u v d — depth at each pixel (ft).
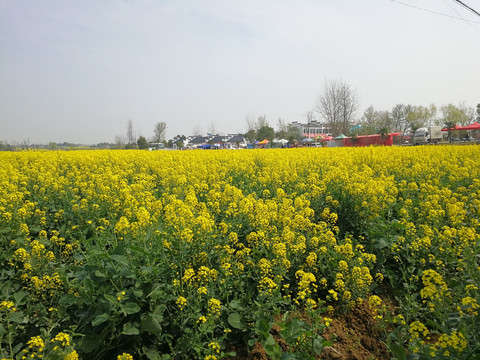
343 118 195.93
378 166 42.32
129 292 12.89
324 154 61.31
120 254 13.71
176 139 415.03
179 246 16.03
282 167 41.83
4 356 11.52
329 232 19.07
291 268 17.25
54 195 30.01
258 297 14.32
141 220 16.49
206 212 21.34
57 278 15.26
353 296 16.17
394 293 17.71
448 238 18.26
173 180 35.86
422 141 169.78
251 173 42.06
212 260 16.85
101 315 11.84
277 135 282.56
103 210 24.64
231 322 13.38
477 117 279.28
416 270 18.47
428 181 33.37
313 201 26.48
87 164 52.39
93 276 13.46
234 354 12.41
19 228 20.61
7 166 47.24
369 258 18.04
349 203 24.68
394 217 25.75
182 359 12.57
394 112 292.20
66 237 22.24
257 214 20.42
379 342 14.19
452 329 11.67
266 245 17.95
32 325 14.03
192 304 13.51
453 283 15.19
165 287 13.87
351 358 13.26
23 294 14.79
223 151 80.43
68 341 11.11
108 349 12.25
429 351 10.48
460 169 36.32
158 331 12.23
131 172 43.86
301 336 12.03
